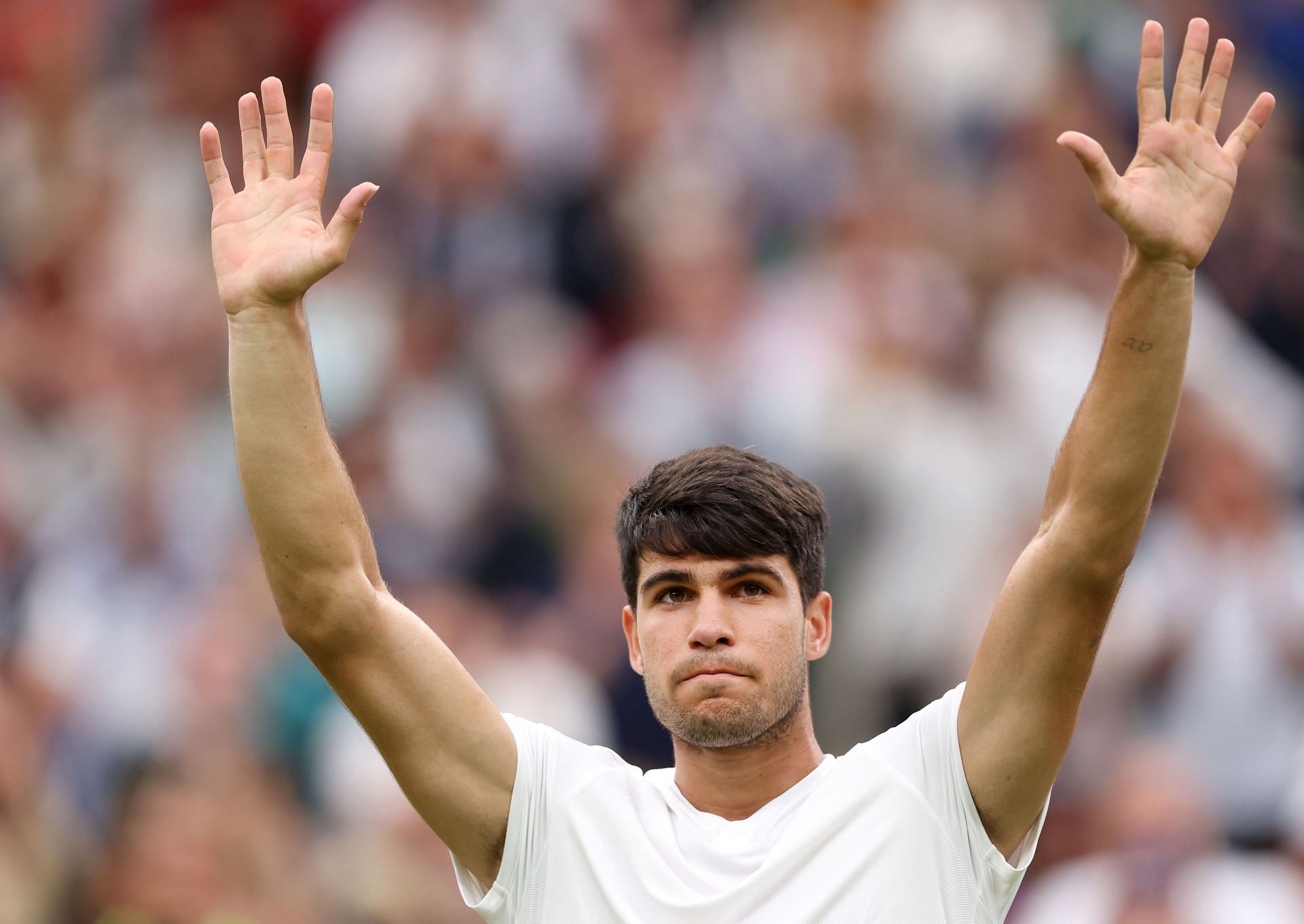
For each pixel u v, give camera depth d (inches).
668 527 593.3
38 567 1667.1
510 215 1871.3
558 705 1359.5
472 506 1593.3
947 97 1833.2
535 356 1705.2
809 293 1660.9
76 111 2180.1
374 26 2062.0
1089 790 1288.1
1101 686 1333.7
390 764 607.5
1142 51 576.1
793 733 606.9
